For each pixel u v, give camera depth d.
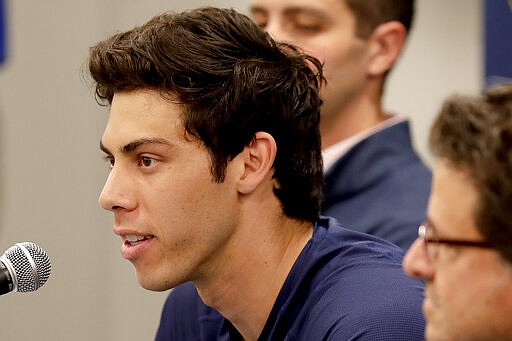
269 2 4.10
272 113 2.47
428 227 1.84
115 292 6.52
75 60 6.30
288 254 2.55
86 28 6.27
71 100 6.33
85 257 6.43
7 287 2.47
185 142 2.34
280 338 2.53
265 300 2.54
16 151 6.38
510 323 1.72
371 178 4.10
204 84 2.35
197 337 2.95
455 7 7.12
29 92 6.35
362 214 4.04
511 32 4.55
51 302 6.48
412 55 7.15
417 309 2.37
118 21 6.28
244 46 2.46
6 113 6.36
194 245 2.40
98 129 6.37
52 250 6.43
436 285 1.81
